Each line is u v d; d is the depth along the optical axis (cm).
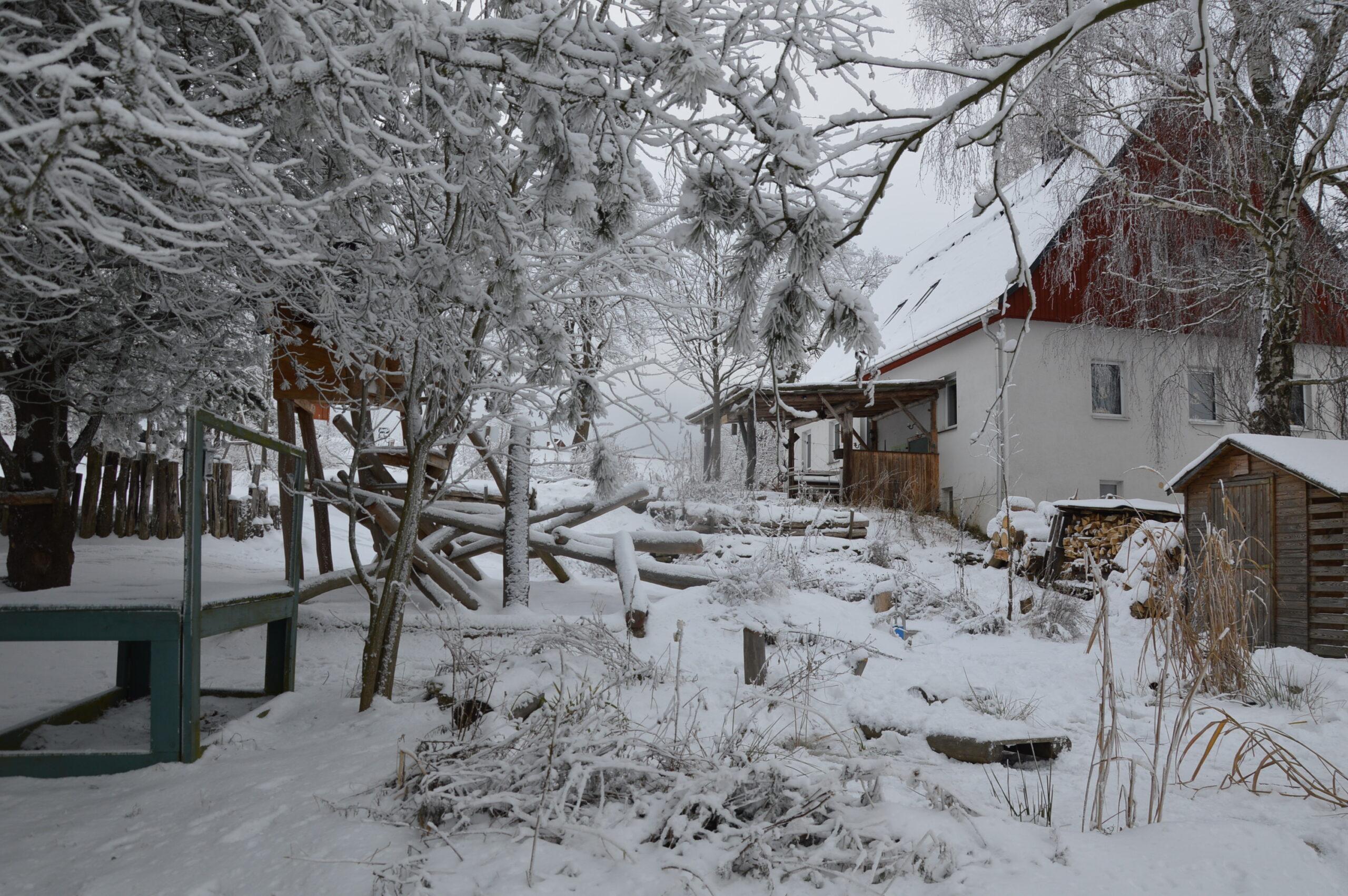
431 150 347
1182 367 1480
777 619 802
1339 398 1307
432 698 538
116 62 195
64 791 371
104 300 477
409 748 377
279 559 1273
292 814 305
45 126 183
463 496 1046
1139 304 1466
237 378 763
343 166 303
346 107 302
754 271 298
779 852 255
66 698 539
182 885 250
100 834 304
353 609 859
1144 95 1302
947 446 2075
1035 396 1819
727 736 355
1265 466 876
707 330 492
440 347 463
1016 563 1370
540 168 340
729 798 287
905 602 964
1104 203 1387
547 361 405
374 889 232
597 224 314
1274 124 1219
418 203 403
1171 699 576
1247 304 1303
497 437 749
